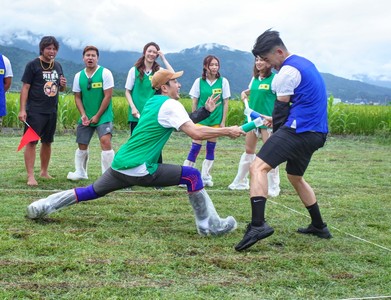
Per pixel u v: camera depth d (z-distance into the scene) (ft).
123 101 49.65
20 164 25.29
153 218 15.66
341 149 37.73
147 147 13.26
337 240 14.03
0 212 15.53
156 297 9.71
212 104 14.02
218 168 26.86
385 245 13.78
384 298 10.14
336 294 10.30
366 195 20.80
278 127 13.32
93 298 9.58
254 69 20.47
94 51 20.20
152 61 20.71
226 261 11.80
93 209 16.42
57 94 20.61
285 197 19.67
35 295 9.61
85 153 21.54
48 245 12.40
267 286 10.53
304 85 12.92
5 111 20.22
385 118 48.55
